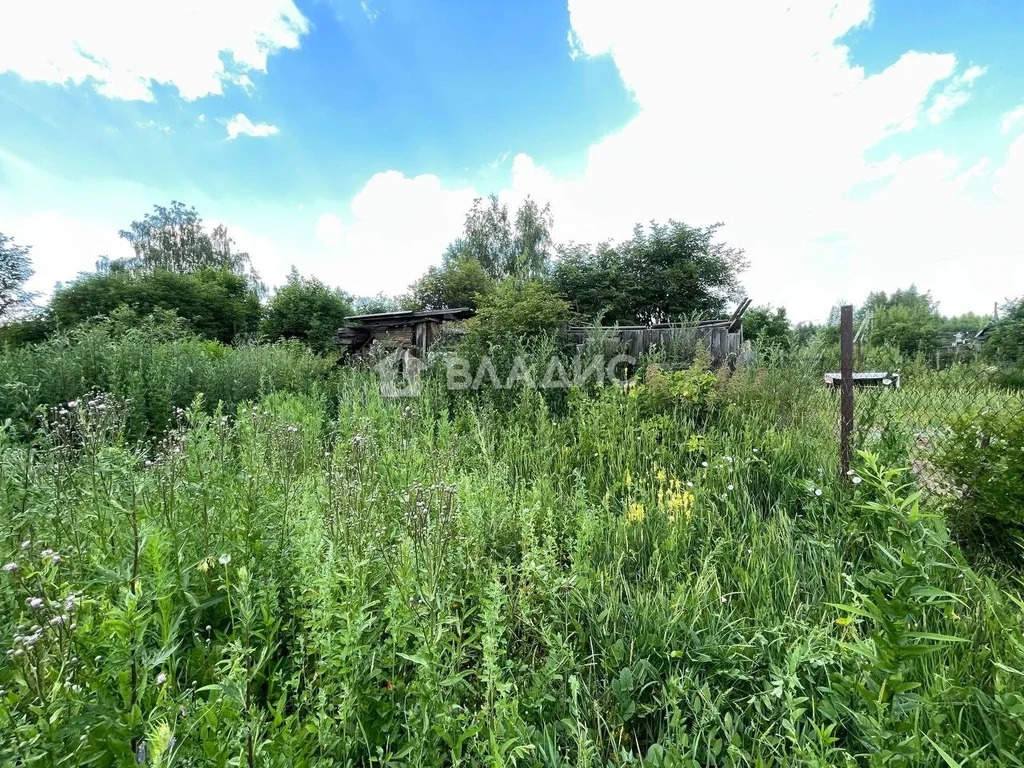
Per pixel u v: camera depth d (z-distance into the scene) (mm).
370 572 1898
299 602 1751
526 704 1599
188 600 1676
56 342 6086
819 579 2328
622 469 3934
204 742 1021
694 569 2627
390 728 1452
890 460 2918
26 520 1900
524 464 4211
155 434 4875
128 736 1048
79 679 1176
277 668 1619
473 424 4902
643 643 1898
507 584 2203
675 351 7820
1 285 13531
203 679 1457
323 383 8094
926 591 1269
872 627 1971
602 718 1622
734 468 3604
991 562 2625
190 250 31297
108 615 1266
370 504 2223
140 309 15969
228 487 2285
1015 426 2652
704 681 1724
